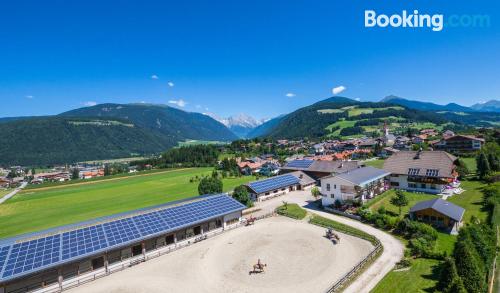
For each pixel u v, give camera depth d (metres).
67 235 45.47
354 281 37.84
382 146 170.00
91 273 42.88
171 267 44.28
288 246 49.97
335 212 67.31
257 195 82.00
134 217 52.59
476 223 49.03
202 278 40.69
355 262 43.31
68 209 98.00
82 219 82.38
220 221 59.97
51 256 40.41
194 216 56.09
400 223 52.97
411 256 43.66
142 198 107.75
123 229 48.75
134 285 39.56
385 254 44.91
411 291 33.78
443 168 76.56
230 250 49.44
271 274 41.03
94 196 120.31
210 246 51.44
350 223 59.69
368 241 50.66
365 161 138.75
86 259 42.97
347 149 197.62
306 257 45.69
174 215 55.19
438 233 51.69
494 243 42.12
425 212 55.78
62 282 40.59
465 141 131.62
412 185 80.25
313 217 64.50
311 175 105.62
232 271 42.34
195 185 128.25
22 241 42.94
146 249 49.59
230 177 140.88
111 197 115.06
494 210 55.69
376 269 40.47
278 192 88.69
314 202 78.06
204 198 63.97
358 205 67.81
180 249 50.53
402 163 83.88
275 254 47.12
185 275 41.69
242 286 38.25
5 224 83.12
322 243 50.62
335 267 42.12
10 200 124.31
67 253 41.44
